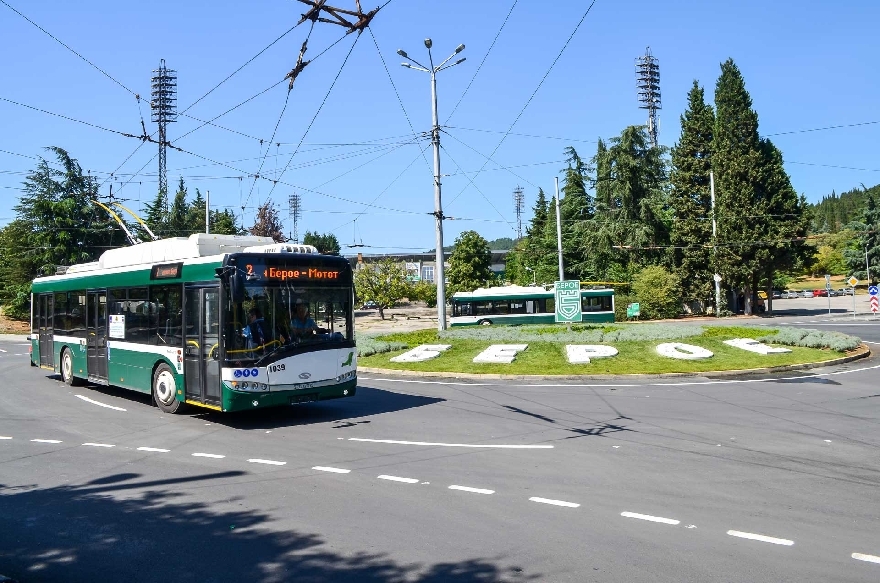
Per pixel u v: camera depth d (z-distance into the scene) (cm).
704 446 995
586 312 4856
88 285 1730
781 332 2592
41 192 5547
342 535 642
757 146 5488
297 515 707
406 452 995
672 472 848
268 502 757
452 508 717
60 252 5431
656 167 6300
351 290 1348
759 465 877
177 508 745
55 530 679
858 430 1101
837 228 15912
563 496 754
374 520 684
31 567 584
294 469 906
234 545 625
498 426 1185
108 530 676
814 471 844
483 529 649
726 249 5488
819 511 685
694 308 6012
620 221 6097
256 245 1437
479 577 536
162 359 1389
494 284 8119
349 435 1137
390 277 6519
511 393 1609
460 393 1628
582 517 679
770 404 1382
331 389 1286
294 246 1327
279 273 1248
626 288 5744
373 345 2523
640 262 6094
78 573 569
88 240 5578
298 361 1245
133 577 557
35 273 5828
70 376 1867
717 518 668
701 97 5938
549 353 2209
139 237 5744
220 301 1207
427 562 570
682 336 2542
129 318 1528
